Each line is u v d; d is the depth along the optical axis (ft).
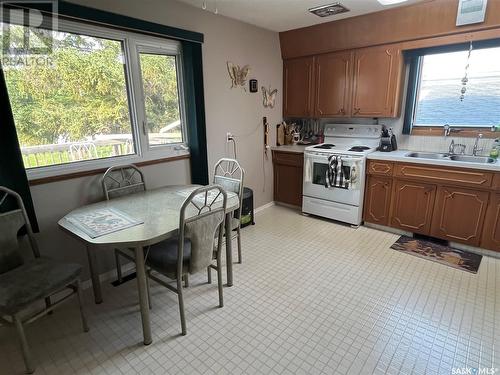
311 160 11.71
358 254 9.27
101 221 5.84
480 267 8.39
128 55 7.93
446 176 9.07
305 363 5.34
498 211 8.46
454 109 10.19
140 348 5.73
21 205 5.85
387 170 10.27
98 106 7.70
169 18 8.38
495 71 9.26
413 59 10.39
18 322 4.91
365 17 10.10
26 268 5.61
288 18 10.41
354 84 11.30
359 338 5.90
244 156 12.05
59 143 7.14
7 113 5.75
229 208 6.86
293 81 12.98
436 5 8.84
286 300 7.13
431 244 9.82
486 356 5.44
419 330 6.09
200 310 6.81
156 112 9.02
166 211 6.41
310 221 12.05
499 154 9.22
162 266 5.89
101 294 7.29
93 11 6.67
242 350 5.65
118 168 7.73
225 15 10.01
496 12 8.11
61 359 5.50
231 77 10.76
